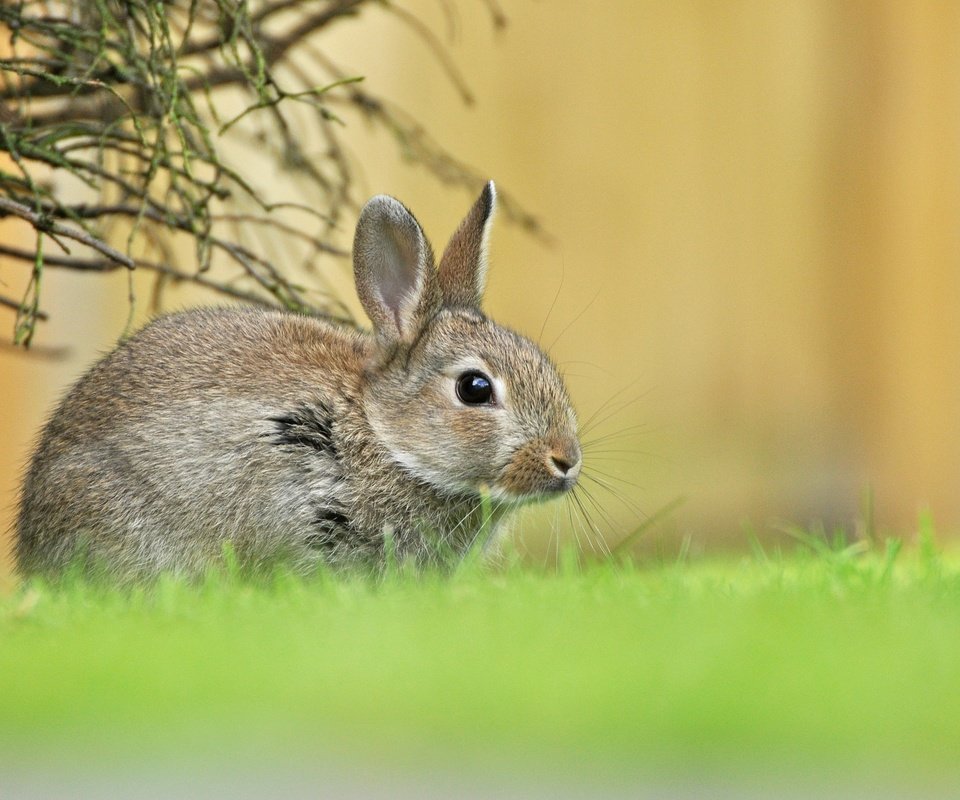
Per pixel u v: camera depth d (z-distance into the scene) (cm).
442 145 2133
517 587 831
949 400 2041
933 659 594
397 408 1078
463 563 1012
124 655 630
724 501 2075
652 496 2052
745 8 2100
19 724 496
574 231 2155
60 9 1366
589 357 2161
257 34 1320
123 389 1057
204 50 1285
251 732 481
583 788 419
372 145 2081
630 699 521
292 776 434
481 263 1203
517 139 2152
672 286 2131
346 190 1387
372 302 1106
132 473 1028
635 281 2144
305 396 1057
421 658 608
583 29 2150
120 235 1695
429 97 2133
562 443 1077
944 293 2045
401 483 1079
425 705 518
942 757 444
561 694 531
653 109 2134
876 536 1362
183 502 1026
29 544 1070
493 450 1072
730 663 585
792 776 426
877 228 2064
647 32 2136
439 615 733
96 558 1032
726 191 2112
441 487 1088
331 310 1497
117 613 791
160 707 520
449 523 1101
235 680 566
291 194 1923
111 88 1102
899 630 676
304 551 1047
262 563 1042
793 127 2089
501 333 1119
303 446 1049
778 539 1906
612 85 2145
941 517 2036
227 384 1055
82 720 500
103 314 1934
